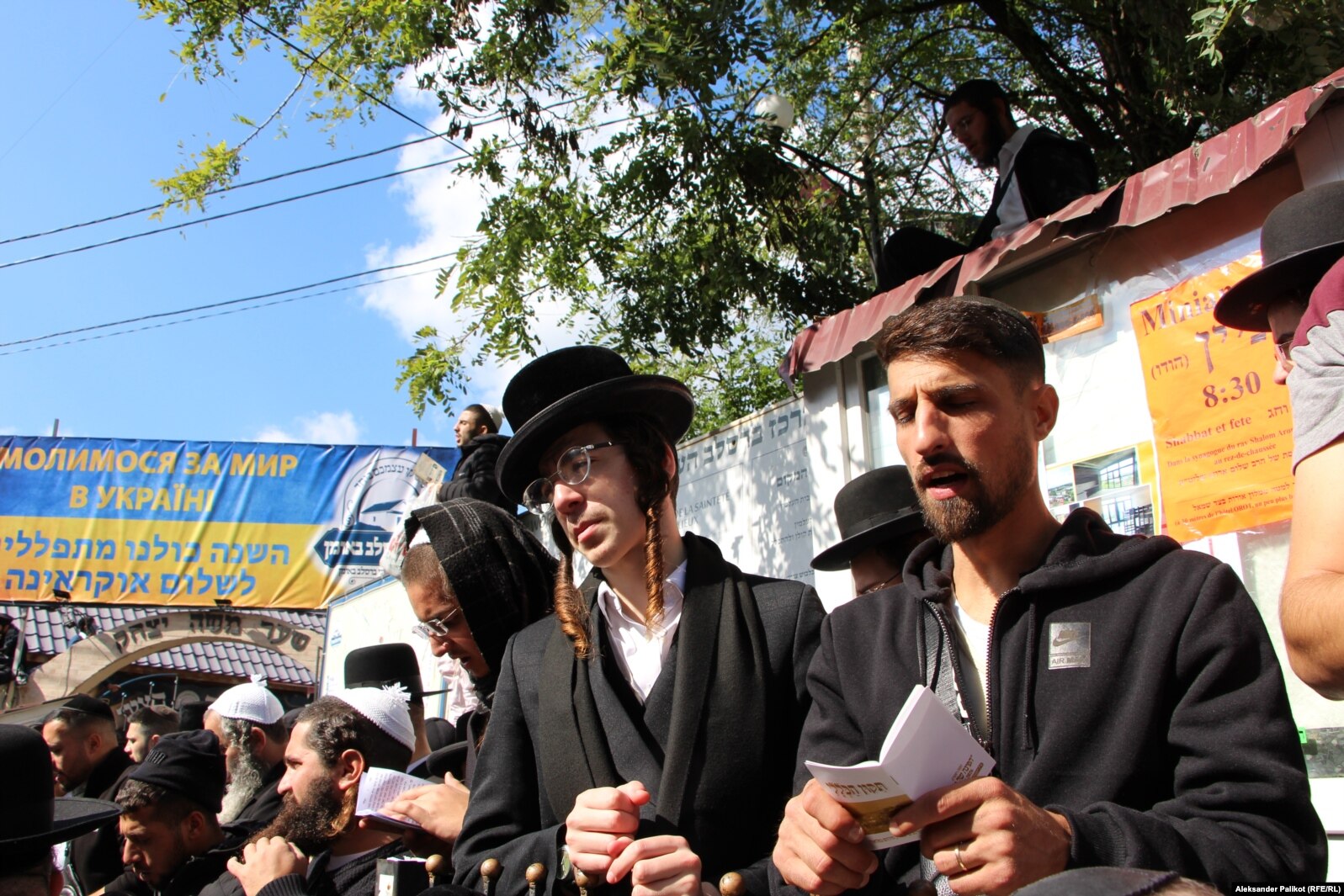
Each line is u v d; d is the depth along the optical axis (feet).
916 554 7.48
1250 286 7.96
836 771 5.16
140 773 13.50
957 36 34.01
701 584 8.07
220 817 16.33
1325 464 6.11
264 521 55.06
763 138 27.17
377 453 55.83
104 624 59.11
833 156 33.04
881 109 33.55
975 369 6.67
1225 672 5.82
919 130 34.53
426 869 8.91
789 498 21.43
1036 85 32.07
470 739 10.64
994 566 6.88
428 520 11.09
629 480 8.30
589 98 27.86
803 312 27.30
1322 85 11.99
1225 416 12.94
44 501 55.11
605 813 6.66
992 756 6.37
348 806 11.04
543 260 28.96
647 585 8.04
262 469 55.57
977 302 6.91
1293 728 5.74
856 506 12.07
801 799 5.87
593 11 28.22
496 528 11.08
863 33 31.35
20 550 54.60
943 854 5.19
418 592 10.91
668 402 8.70
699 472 24.66
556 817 7.70
